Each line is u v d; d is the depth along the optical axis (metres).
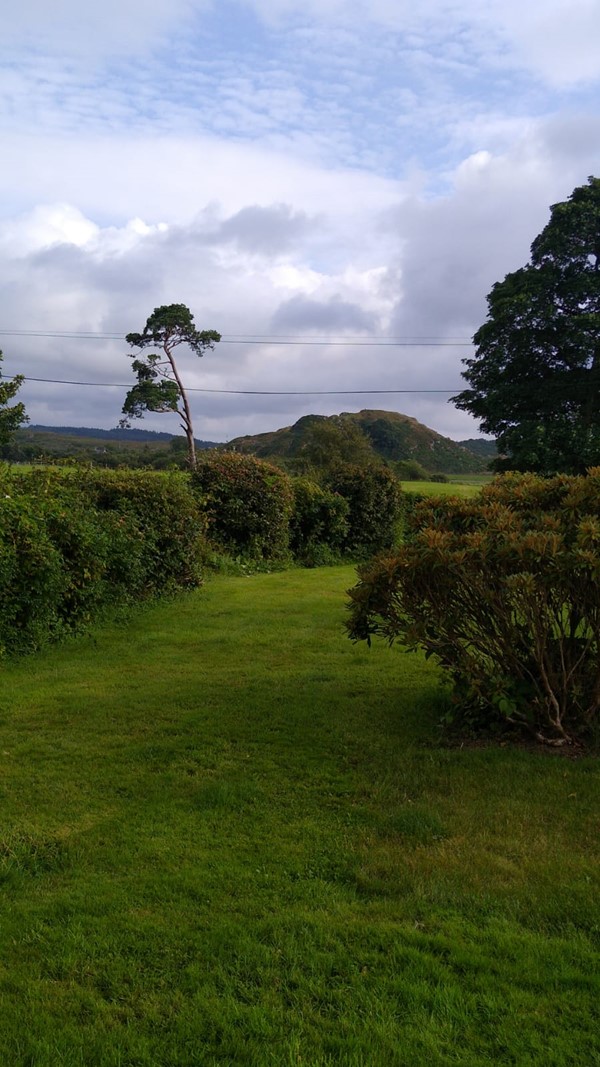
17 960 2.77
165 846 3.66
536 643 4.71
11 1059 2.28
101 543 9.27
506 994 2.54
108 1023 2.45
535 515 5.00
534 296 31.62
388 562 4.88
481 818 3.94
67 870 3.45
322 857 3.54
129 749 5.03
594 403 31.61
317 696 6.29
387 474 19.95
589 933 2.90
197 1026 2.41
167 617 9.92
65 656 7.79
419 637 4.85
